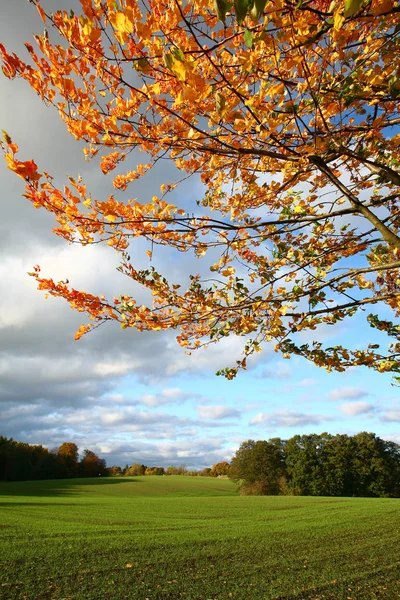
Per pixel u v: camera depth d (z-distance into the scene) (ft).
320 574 40.37
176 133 9.90
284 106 9.48
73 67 8.31
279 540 57.00
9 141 8.07
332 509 98.84
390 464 203.51
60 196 9.75
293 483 207.82
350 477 201.46
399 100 9.60
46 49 8.05
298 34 7.23
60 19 7.63
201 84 7.16
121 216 10.58
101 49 7.80
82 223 10.38
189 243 12.41
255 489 206.39
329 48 8.64
